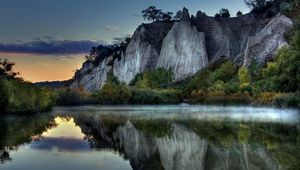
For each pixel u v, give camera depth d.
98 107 116.56
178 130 44.84
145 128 48.44
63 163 25.47
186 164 26.16
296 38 74.75
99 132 44.59
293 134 37.66
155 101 142.25
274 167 23.27
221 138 36.66
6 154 28.73
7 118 65.38
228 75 148.25
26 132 43.50
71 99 138.00
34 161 26.00
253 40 142.75
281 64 86.19
